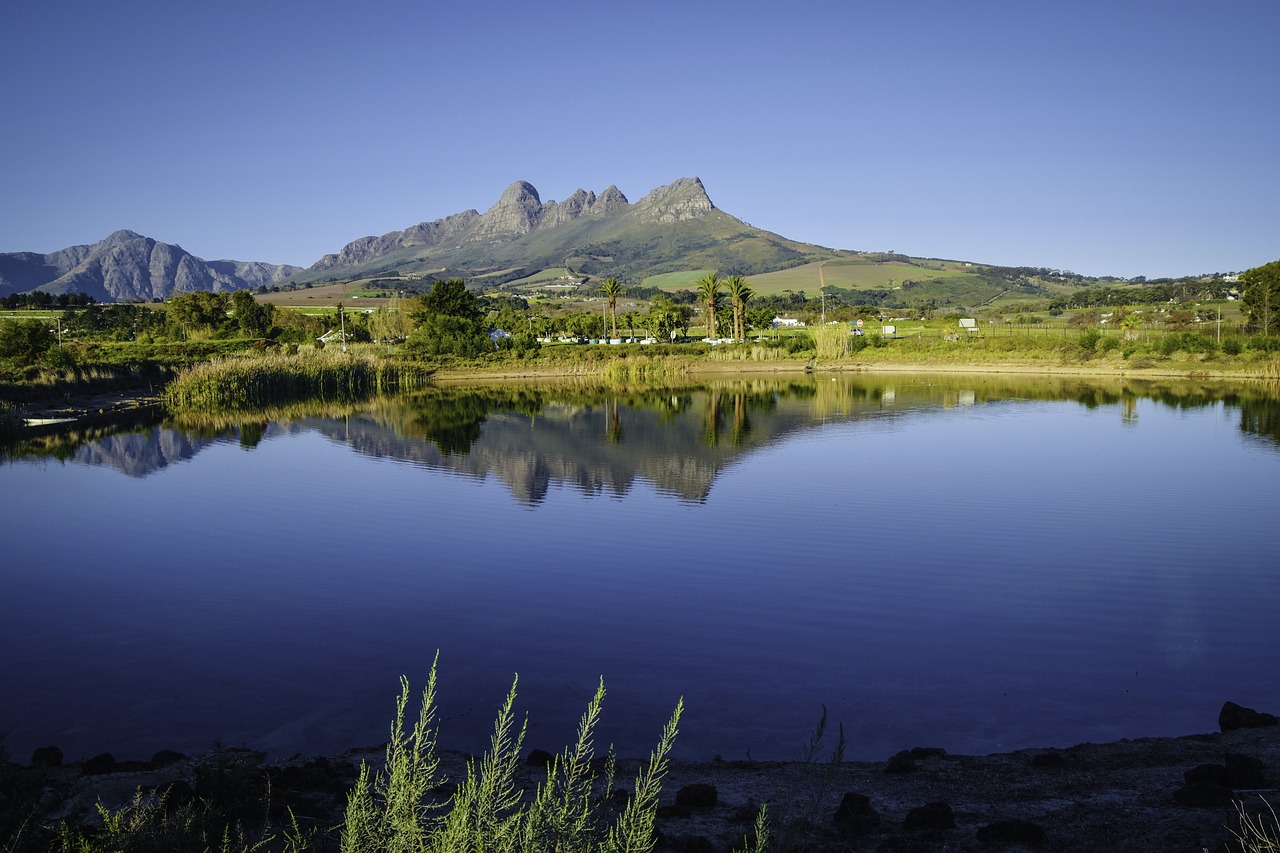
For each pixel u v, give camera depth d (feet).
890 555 56.85
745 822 20.16
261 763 25.82
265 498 79.71
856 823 19.49
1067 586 49.49
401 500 78.18
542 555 58.23
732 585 50.52
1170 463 92.99
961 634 41.60
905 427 127.65
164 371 211.82
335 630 43.11
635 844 14.38
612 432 125.90
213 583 52.13
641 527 66.18
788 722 31.35
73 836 15.79
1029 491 78.33
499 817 18.08
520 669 37.32
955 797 22.07
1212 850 16.87
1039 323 474.49
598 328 440.45
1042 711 32.24
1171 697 33.50
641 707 32.91
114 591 50.39
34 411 154.40
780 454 102.63
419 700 33.60
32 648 40.50
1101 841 18.12
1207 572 51.85
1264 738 25.66
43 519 71.36
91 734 30.71
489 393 212.43
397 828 14.08
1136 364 239.71
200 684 35.73
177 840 15.60
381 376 226.99
